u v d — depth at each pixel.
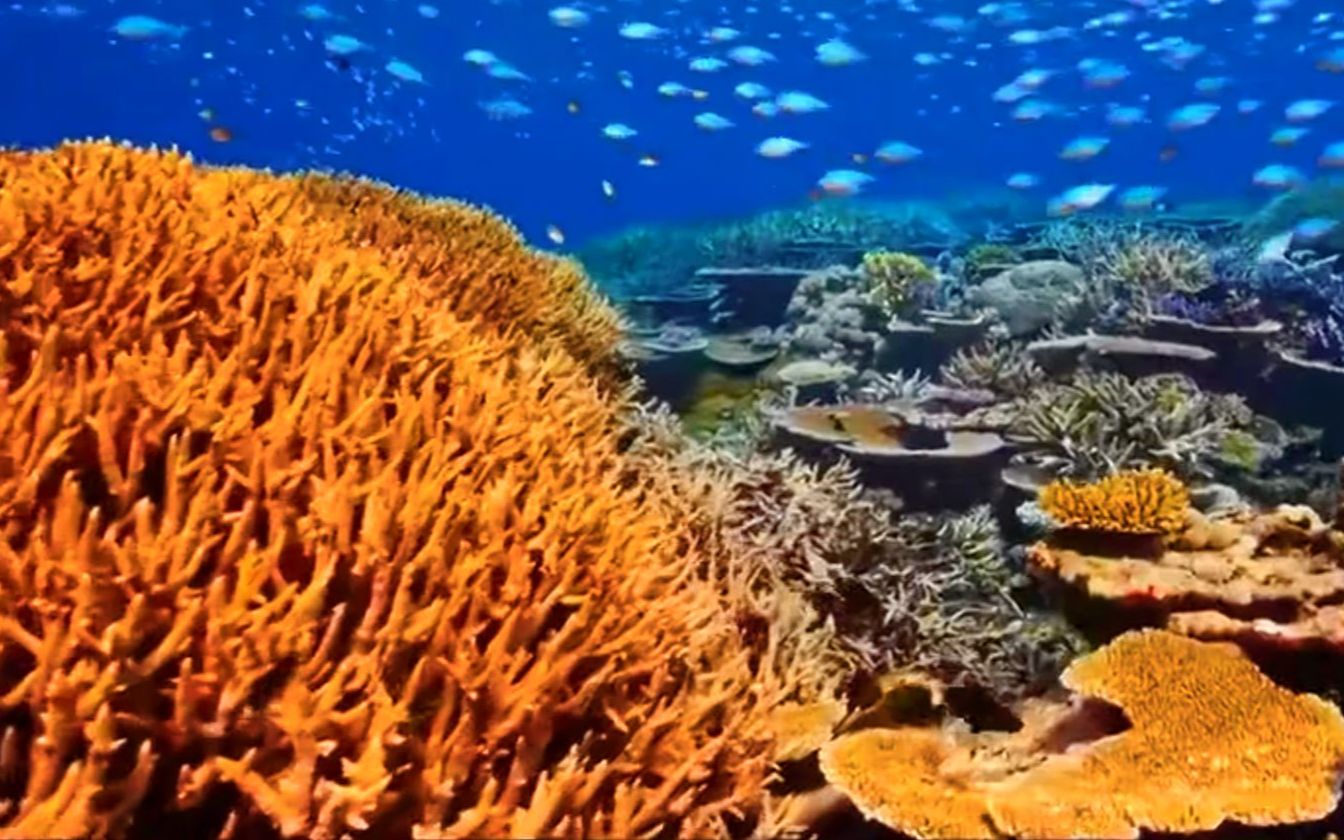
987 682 4.43
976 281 13.56
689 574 3.76
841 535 5.06
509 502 2.71
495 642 2.29
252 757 2.02
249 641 2.04
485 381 3.61
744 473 5.40
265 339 3.18
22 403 2.47
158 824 2.00
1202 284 11.09
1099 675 3.23
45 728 1.87
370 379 3.20
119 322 3.04
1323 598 3.87
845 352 11.70
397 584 2.39
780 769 3.03
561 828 2.13
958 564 5.64
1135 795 2.78
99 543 2.09
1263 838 2.88
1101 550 4.48
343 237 5.71
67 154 4.66
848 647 4.53
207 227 3.81
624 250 23.61
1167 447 7.39
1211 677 3.19
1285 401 9.20
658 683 2.66
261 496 2.48
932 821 2.67
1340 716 3.07
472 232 7.62
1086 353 9.25
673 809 2.39
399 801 2.11
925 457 7.27
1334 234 14.75
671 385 11.40
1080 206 12.99
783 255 19.09
